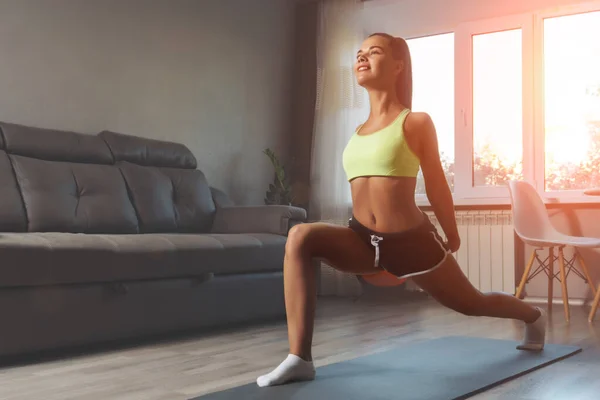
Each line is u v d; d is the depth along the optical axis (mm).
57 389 1837
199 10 4492
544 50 4797
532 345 2396
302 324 1837
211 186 4531
